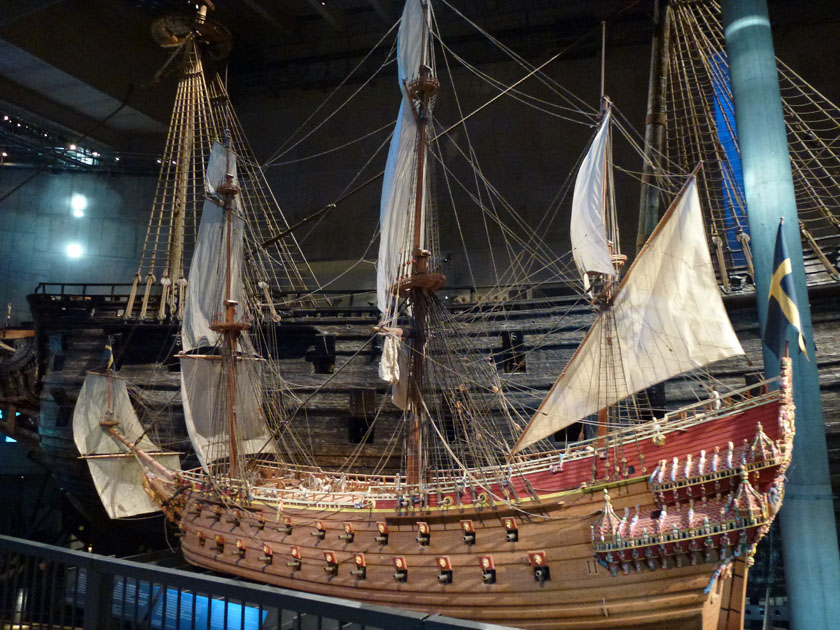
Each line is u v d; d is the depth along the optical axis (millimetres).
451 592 8945
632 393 10336
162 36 21609
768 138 7527
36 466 26094
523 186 22453
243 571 11383
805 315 7219
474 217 22781
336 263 24594
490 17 23469
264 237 25172
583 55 22547
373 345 15312
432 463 12461
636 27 21953
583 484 8375
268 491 11617
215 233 14609
